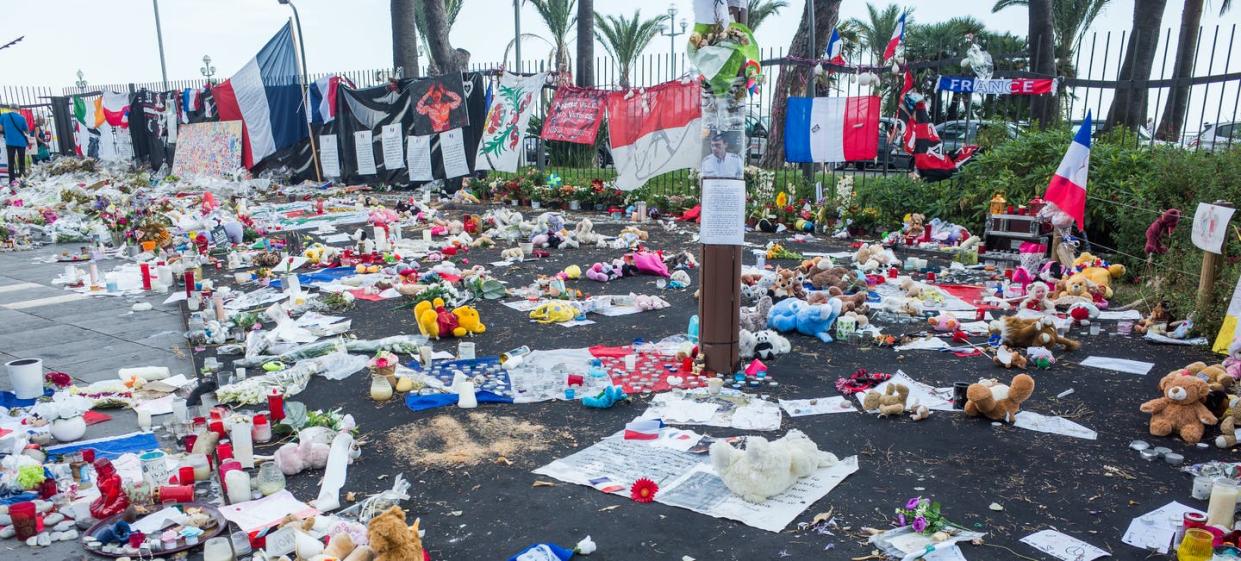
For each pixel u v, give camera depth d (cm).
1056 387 675
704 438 564
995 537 432
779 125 1956
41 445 570
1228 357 680
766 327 841
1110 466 520
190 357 788
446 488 499
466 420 613
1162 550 416
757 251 1335
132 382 686
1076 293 930
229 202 2036
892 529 438
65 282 1151
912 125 1509
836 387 672
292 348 794
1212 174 1063
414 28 2831
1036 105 1870
